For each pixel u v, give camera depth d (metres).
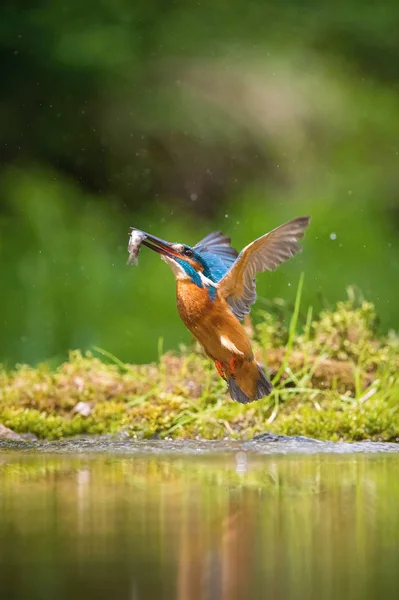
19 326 17.44
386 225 21.64
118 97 22.03
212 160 22.33
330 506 5.22
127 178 22.08
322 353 10.21
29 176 21.20
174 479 6.13
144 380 10.12
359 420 8.81
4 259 19.47
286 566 4.02
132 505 5.21
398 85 23.23
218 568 3.98
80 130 21.92
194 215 22.14
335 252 19.97
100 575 3.89
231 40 22.86
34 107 21.73
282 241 6.89
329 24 23.09
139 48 22.09
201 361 10.59
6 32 21.31
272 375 9.98
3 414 9.08
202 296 7.00
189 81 22.39
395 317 18.41
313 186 22.28
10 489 5.72
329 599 3.56
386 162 22.78
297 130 22.64
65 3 21.73
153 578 3.83
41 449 7.91
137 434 8.88
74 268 19.41
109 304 18.19
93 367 10.95
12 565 4.01
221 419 9.11
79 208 21.31
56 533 4.56
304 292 17.97
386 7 23.16
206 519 4.88
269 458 7.33
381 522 4.82
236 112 22.45
